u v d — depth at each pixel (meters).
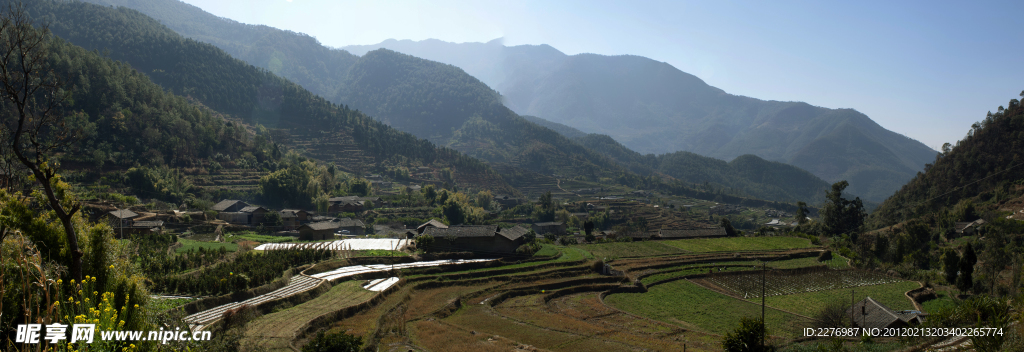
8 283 14.09
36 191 21.77
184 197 119.31
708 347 42.88
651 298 64.50
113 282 17.38
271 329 40.66
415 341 41.88
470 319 50.72
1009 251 82.12
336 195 157.25
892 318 46.75
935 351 31.06
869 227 150.50
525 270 73.75
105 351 13.09
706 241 106.50
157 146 141.00
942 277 75.31
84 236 20.44
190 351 18.59
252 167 158.75
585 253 86.75
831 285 71.19
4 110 78.88
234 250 71.19
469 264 72.75
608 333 46.56
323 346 30.73
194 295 45.69
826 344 40.25
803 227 135.38
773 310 58.78
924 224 107.81
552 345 42.19
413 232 95.94
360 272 63.50
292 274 58.97
